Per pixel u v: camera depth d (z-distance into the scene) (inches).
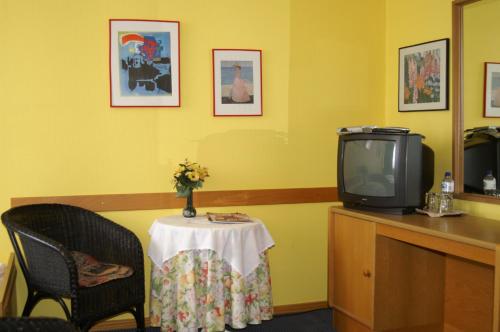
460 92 123.3
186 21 133.8
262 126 141.3
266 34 140.5
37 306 126.4
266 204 141.7
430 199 118.2
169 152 133.9
